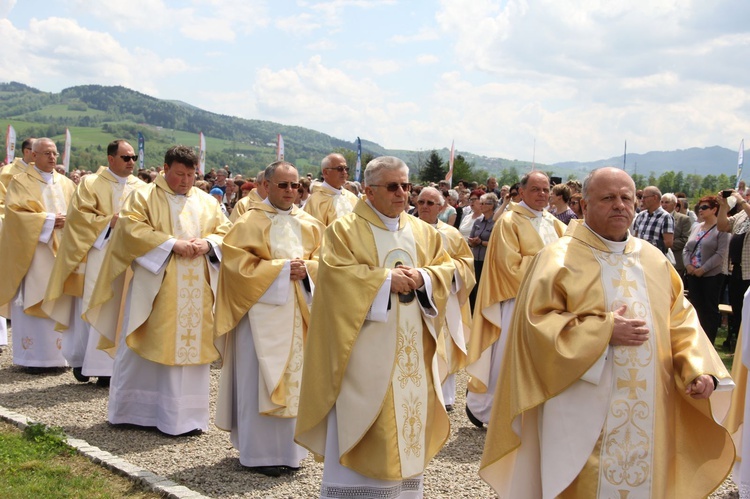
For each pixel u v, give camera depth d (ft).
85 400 29.66
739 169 63.36
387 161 17.43
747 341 18.66
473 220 46.80
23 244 34.65
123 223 26.07
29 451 22.11
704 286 38.32
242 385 22.15
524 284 15.15
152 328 25.40
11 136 103.71
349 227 17.38
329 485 16.88
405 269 16.96
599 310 14.39
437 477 21.63
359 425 16.37
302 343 22.57
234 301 22.34
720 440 14.69
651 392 14.08
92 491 19.36
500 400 14.98
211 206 27.84
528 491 14.98
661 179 218.59
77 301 32.96
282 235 23.27
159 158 615.98
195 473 21.50
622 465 13.87
